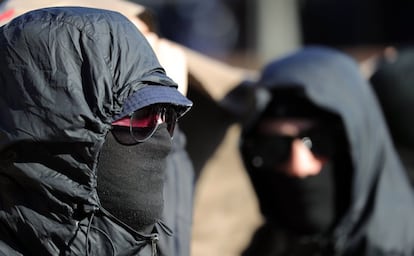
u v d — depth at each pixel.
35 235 5.21
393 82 11.14
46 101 5.09
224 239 9.62
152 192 5.55
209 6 33.62
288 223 9.12
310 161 8.93
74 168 5.11
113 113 5.16
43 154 5.13
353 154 8.88
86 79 5.14
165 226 5.84
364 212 8.94
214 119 8.85
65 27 5.23
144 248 5.55
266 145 9.03
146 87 5.30
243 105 9.07
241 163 9.64
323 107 8.84
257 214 9.73
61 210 5.16
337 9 34.06
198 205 9.55
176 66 7.04
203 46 33.44
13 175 5.18
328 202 8.98
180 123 8.75
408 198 9.11
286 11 30.78
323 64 9.12
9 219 5.24
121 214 5.46
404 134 11.01
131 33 5.38
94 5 6.81
